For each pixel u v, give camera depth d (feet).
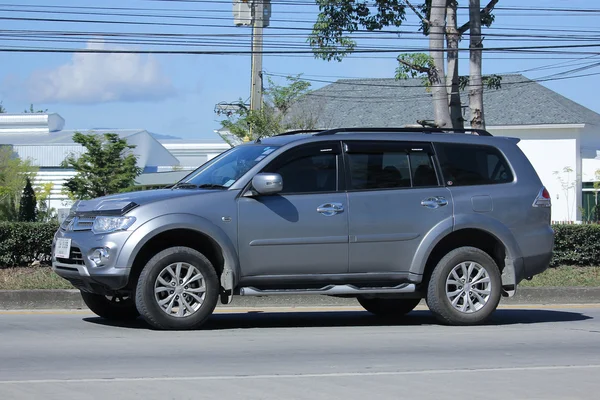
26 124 265.34
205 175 45.19
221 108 131.54
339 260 43.42
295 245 42.65
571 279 68.33
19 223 66.18
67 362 33.37
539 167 185.57
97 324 44.83
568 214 183.21
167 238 42.22
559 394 28.78
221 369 32.22
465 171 46.26
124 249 39.96
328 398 27.35
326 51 103.71
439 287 44.91
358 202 43.75
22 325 44.50
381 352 36.91
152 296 40.47
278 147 43.60
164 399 26.89
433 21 91.86
